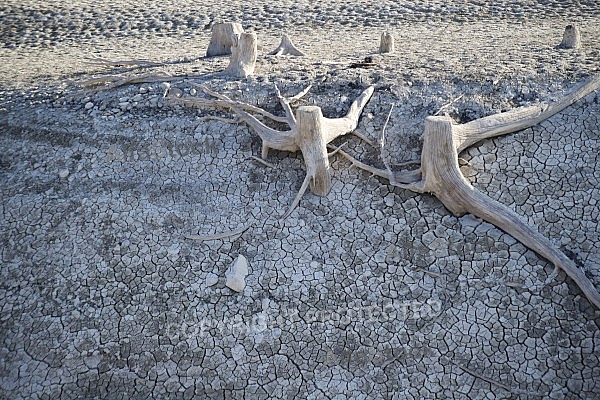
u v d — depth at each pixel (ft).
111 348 17.58
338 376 17.08
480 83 22.02
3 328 18.15
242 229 19.62
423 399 16.70
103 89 23.75
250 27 33.94
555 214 19.24
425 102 21.71
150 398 16.84
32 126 22.67
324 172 19.72
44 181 21.08
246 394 16.87
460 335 17.56
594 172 19.84
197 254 19.22
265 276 18.74
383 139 20.63
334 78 22.84
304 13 35.14
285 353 17.43
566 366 16.89
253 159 20.99
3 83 25.80
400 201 19.94
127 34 34.09
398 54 25.89
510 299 17.97
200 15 35.60
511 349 17.22
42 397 16.88
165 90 22.88
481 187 19.88
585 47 25.00
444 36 29.94
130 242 19.47
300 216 19.84
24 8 36.63
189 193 20.47
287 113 21.01
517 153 20.40
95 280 18.81
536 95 21.54
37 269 19.19
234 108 21.62
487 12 33.91
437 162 18.81
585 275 17.87
